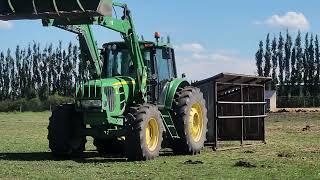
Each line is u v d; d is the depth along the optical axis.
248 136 17.06
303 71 83.19
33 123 32.34
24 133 22.62
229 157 12.66
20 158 12.83
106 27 12.13
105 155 13.93
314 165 10.84
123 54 13.57
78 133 12.77
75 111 12.84
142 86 13.05
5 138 19.61
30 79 88.50
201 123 14.16
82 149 13.09
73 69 86.94
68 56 88.00
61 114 12.68
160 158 12.52
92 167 10.82
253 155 13.05
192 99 13.73
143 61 13.38
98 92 12.22
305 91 82.38
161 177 9.30
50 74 88.50
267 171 10.01
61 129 12.59
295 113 40.09
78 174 9.76
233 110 16.89
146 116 12.00
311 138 18.22
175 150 13.62
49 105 64.62
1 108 64.12
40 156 13.34
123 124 12.65
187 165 11.02
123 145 13.48
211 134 15.49
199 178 9.18
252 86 16.78
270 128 24.30
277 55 84.88
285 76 84.25
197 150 13.68
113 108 12.39
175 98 13.64
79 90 12.39
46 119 39.56
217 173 9.77
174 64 14.62
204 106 14.30
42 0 11.49
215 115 14.73
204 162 11.55
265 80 16.95
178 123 13.39
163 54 13.98
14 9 11.62
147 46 13.52
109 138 13.01
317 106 61.97
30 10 11.55
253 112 16.95
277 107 61.78
